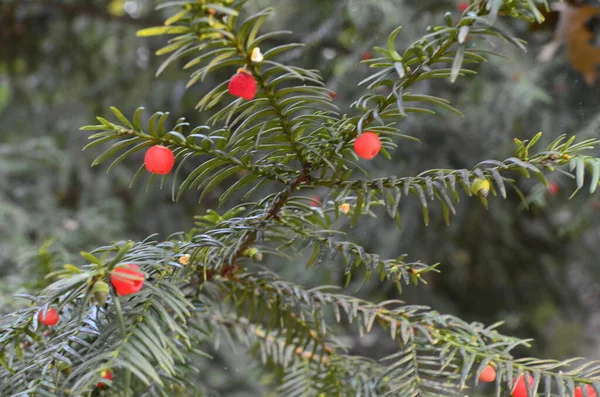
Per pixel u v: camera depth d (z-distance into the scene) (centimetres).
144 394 83
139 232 241
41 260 94
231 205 217
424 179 79
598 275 237
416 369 83
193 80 75
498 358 82
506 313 227
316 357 91
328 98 78
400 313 85
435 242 196
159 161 78
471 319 229
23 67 247
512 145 165
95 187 235
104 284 76
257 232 82
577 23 120
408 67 77
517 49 147
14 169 219
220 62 75
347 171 80
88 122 249
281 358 92
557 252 223
